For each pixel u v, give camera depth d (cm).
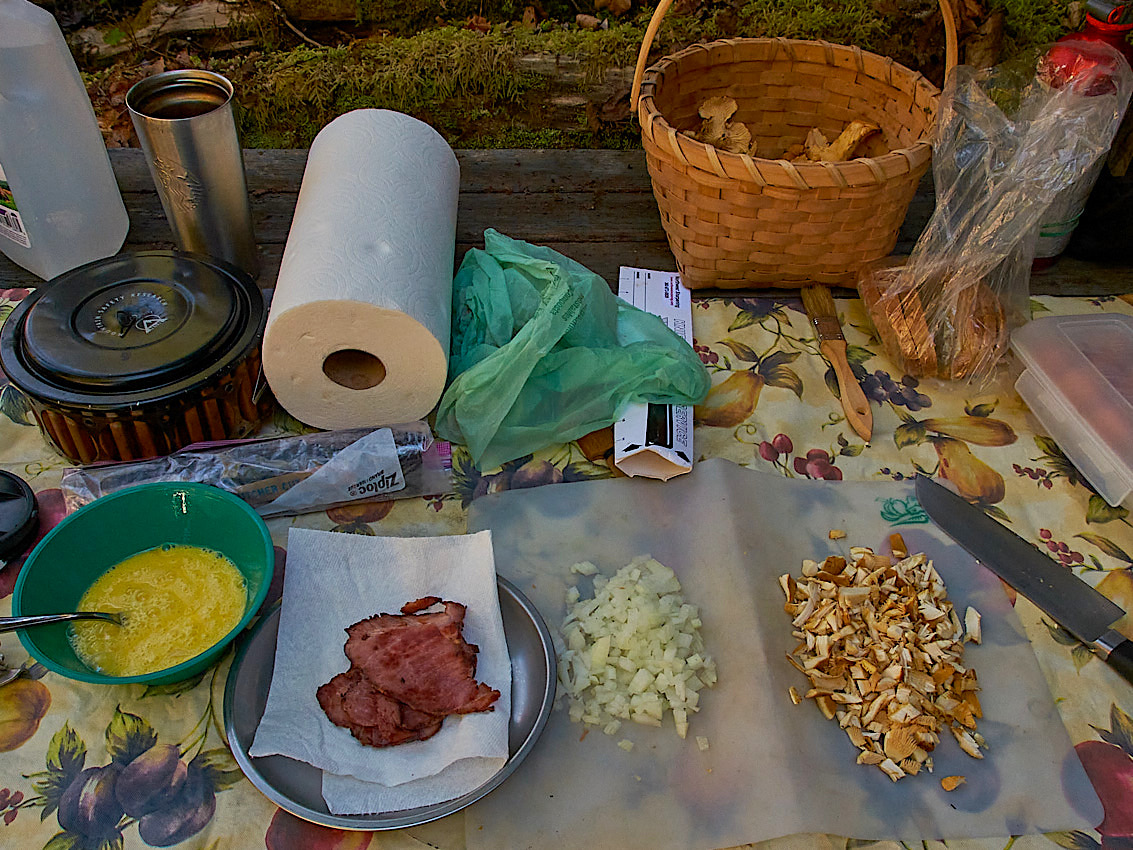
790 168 105
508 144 176
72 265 120
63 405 88
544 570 92
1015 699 82
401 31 181
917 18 169
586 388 106
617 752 77
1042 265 130
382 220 102
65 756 74
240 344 96
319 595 83
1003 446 108
